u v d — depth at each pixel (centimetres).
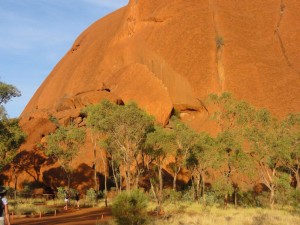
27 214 2994
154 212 2780
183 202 3566
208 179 4622
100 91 6750
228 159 3441
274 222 1956
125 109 3406
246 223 1995
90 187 4788
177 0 7506
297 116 3753
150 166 4675
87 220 2448
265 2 7538
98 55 8381
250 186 4200
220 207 3266
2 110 3753
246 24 7181
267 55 6781
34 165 5006
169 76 6744
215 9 7219
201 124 6044
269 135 3447
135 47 7519
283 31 7138
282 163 3838
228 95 4144
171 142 3566
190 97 6475
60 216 2872
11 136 4203
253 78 6419
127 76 6981
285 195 3597
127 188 3444
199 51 6812
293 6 7456
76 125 5994
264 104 6141
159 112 6291
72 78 8412
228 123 4012
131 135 3434
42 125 5675
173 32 7188
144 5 7869
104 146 3859
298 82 6316
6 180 4956
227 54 6669
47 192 4825
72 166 4891
